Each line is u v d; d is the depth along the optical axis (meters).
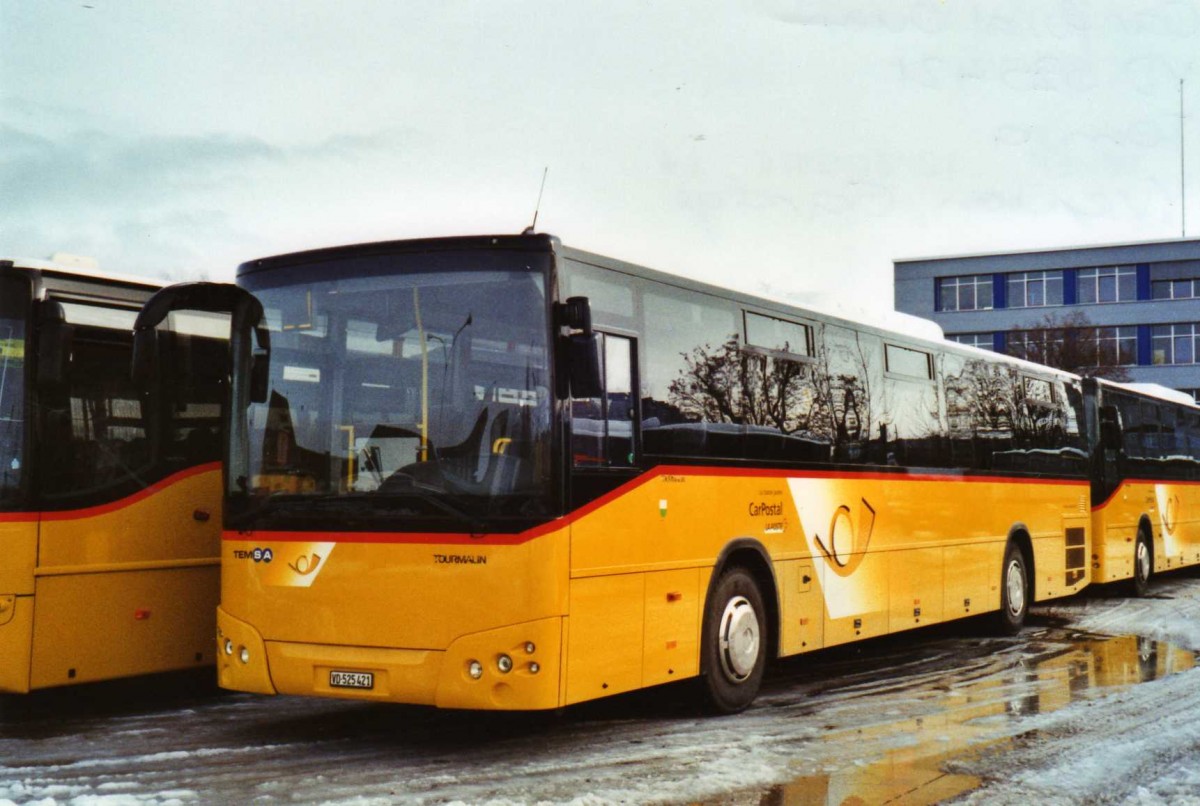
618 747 8.41
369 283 8.20
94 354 9.54
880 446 12.02
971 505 14.09
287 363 8.36
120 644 9.57
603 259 8.41
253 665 8.17
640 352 8.69
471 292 7.96
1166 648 14.26
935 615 13.05
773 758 8.12
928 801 7.10
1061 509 17.00
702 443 9.27
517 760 7.99
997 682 11.59
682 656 8.95
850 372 11.59
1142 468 21.53
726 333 9.74
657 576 8.66
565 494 7.74
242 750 8.30
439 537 7.71
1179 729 9.26
